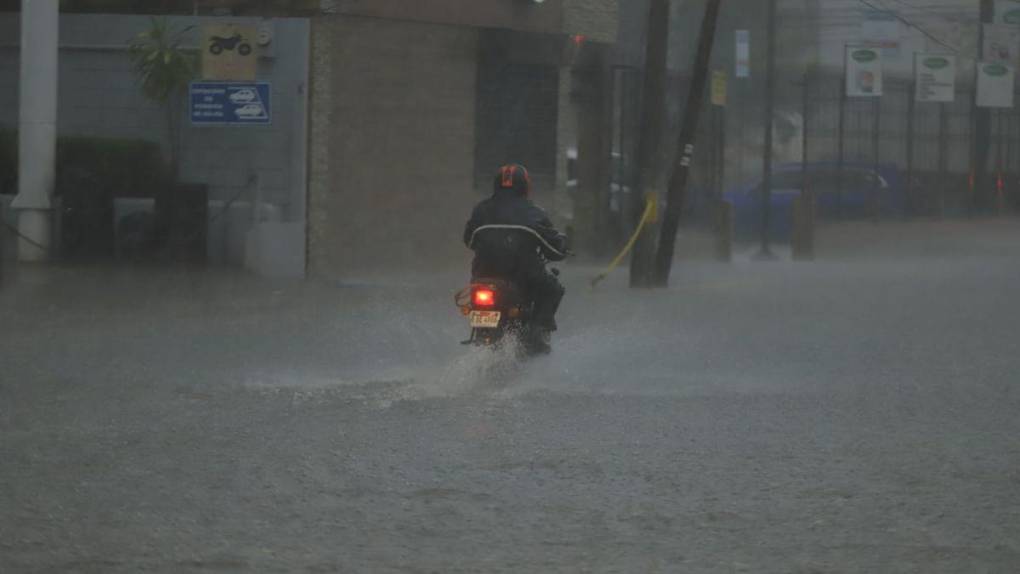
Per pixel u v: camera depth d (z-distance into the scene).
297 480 31.36
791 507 29.34
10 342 54.25
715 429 37.75
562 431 37.19
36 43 81.25
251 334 57.84
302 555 25.47
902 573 24.66
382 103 91.56
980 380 46.97
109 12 91.25
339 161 89.50
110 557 25.23
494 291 45.03
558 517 28.34
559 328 61.03
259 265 86.50
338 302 72.31
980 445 36.00
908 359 52.00
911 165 139.75
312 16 88.12
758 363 50.66
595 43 106.25
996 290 80.81
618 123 108.81
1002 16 144.00
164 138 88.94
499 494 30.23
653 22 84.69
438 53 94.44
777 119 147.75
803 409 41.03
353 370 47.94
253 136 88.19
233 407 40.44
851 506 29.45
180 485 30.84
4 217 83.75
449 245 96.19
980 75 142.88
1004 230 138.62
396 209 92.81
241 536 26.73
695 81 84.38
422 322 63.19
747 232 130.38
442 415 39.41
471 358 45.00
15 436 36.12
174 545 26.05
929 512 29.00
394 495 30.05
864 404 42.06
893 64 176.62
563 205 103.25
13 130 90.75
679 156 84.50
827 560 25.41
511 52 98.00
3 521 27.66
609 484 31.22
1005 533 27.38
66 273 78.94
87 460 33.28
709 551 25.94
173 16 87.81
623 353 52.88
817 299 75.62
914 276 91.75
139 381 45.09
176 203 84.94
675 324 63.06
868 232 132.50
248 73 87.38
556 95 101.75
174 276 81.00
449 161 95.75
